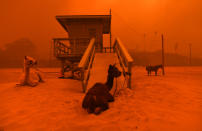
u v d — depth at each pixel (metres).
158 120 2.62
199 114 2.86
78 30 12.41
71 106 3.71
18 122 2.71
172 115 2.85
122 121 2.66
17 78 11.83
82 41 9.46
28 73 5.95
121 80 5.91
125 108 3.41
